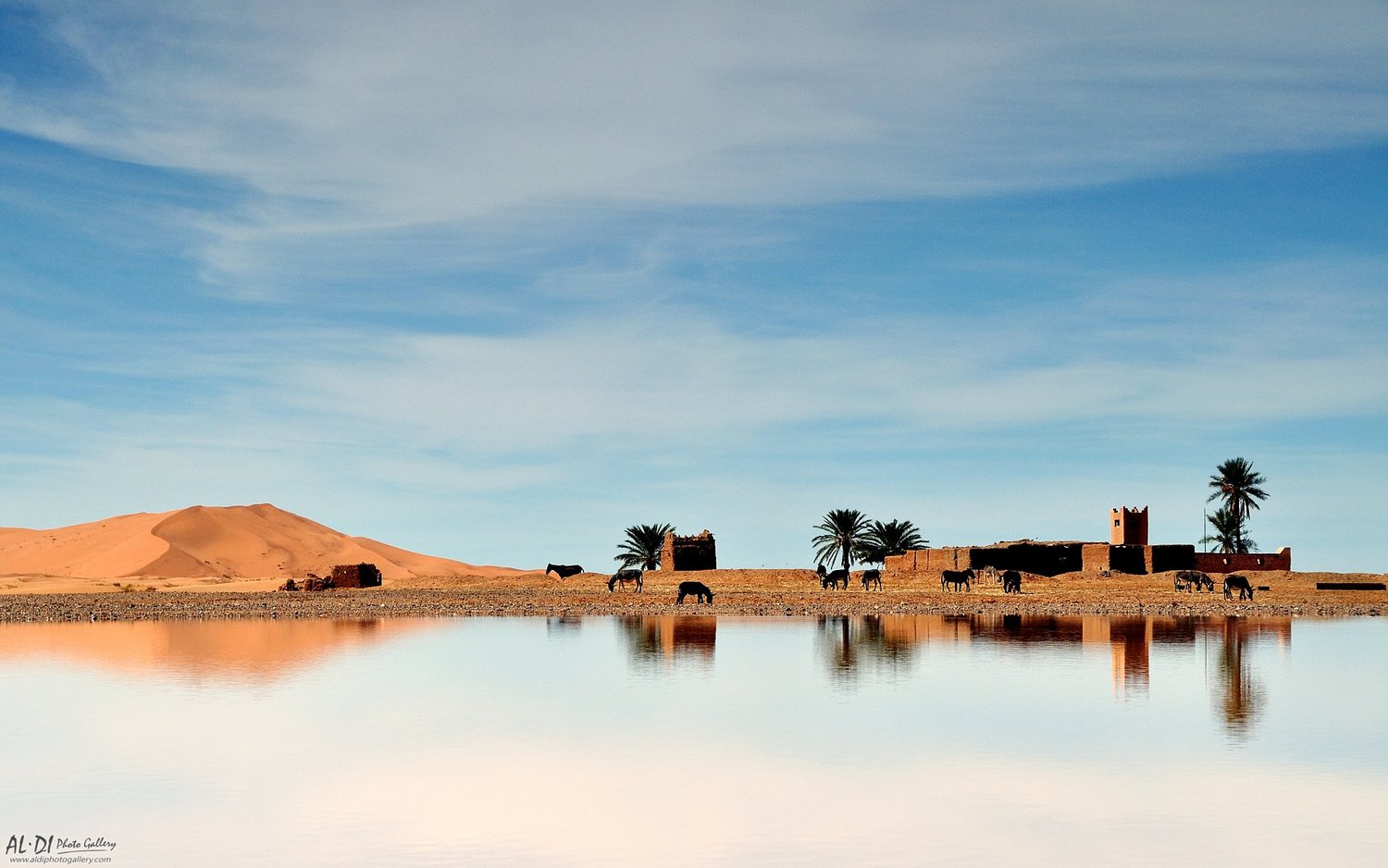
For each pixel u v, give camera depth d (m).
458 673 36.09
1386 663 38.31
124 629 54.28
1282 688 32.25
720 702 29.98
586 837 18.27
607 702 30.03
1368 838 18.17
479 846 17.89
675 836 18.30
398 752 23.92
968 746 24.44
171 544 149.38
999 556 92.38
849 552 102.06
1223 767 22.53
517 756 23.61
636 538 110.38
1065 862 17.09
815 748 24.28
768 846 17.80
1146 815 19.34
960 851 17.53
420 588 104.94
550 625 57.50
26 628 54.97
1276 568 93.69
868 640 46.75
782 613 66.31
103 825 18.89
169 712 28.48
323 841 18.08
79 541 157.38
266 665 37.88
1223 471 110.56
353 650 43.50
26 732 25.86
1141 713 28.31
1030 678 34.22
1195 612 64.81
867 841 18.03
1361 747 24.31
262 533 168.62
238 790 20.98
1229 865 16.95
